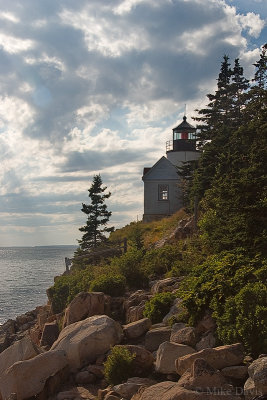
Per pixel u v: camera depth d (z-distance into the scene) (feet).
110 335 41.06
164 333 39.96
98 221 129.39
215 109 146.51
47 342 53.21
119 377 35.01
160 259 70.64
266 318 31.96
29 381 35.78
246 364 30.55
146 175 165.37
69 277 75.97
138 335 42.50
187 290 41.75
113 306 55.77
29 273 246.06
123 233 146.51
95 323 42.52
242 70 157.79
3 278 216.54
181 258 69.97
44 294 151.53
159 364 34.37
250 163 63.10
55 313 69.77
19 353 41.63
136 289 63.62
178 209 161.89
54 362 37.70
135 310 49.65
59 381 37.68
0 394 35.42
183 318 40.68
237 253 44.01
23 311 119.75
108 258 92.73
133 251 79.10
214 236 54.03
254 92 123.85
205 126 148.97
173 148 173.27
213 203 73.26
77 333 41.73
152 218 162.40
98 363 39.27
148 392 28.68
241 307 33.35
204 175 91.76
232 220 47.55
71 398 34.86
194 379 28.14
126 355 35.47
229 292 37.27
